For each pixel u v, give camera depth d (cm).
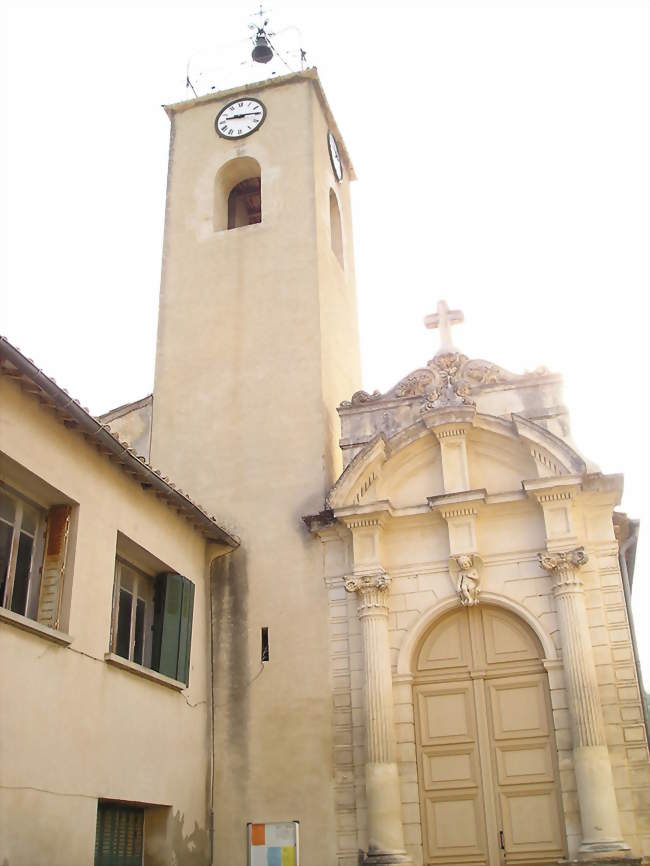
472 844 1655
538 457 1803
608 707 1642
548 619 1736
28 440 1355
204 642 1877
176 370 2230
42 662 1314
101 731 1434
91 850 1358
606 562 1747
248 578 1939
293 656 1847
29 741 1257
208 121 2553
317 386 2111
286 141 2452
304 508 1978
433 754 1731
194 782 1728
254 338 2208
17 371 1294
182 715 1725
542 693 1720
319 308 2203
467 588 1773
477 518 1827
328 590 1881
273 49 2620
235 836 1734
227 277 2308
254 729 1808
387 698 1731
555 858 1609
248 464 2064
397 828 1644
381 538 1862
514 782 1675
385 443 1883
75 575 1427
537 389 1927
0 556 1354
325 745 1759
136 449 2212
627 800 1580
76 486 1465
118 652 1619
